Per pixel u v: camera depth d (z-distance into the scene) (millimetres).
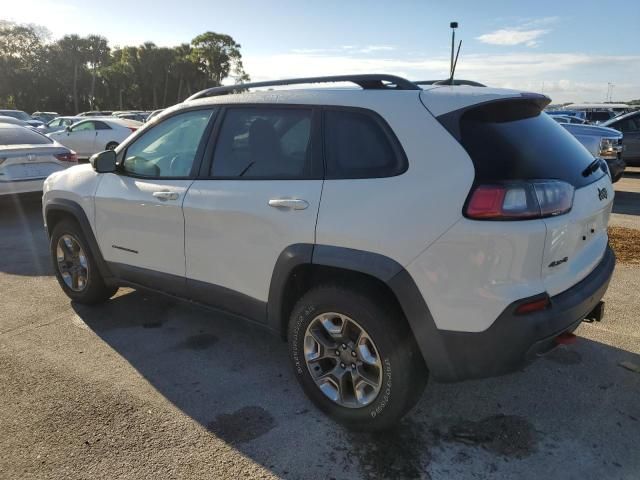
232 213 3121
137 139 3932
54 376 3404
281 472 2520
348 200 2674
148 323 4262
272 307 3068
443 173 2447
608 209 3062
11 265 5895
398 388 2609
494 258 2336
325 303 2764
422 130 2562
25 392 3211
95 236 4156
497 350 2406
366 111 2756
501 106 2684
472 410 3004
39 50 77250
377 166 2656
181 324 4234
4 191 8008
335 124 2857
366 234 2584
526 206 2346
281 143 3059
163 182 3619
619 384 3252
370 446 2703
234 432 2822
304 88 3113
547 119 3016
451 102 2596
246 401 3123
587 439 2738
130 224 3824
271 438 2771
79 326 4207
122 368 3518
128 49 78062
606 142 9891
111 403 3092
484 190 2342
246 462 2590
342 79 3004
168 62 79375
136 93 81688
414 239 2459
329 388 2912
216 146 3373
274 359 3650
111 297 4832
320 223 2738
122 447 2699
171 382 3338
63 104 80438
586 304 2625
